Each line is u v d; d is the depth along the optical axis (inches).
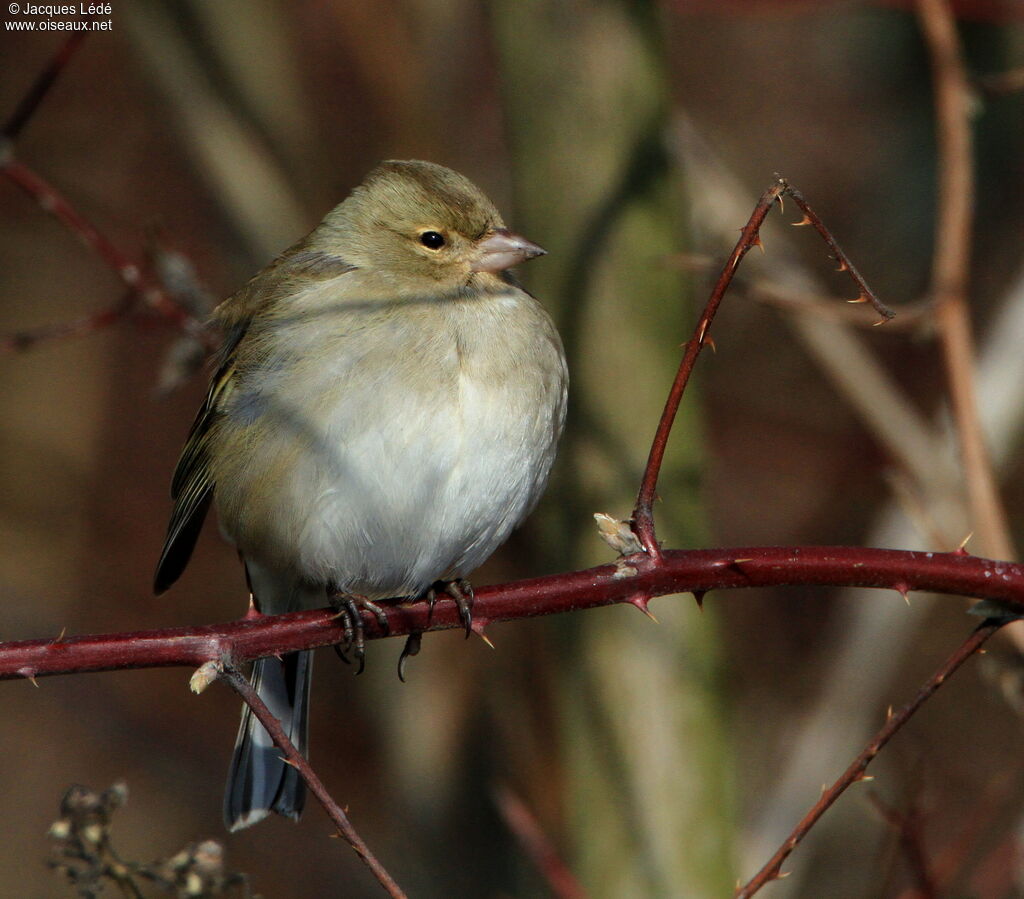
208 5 434.3
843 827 504.7
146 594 651.5
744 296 327.3
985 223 607.5
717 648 375.6
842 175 695.7
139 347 684.1
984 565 222.4
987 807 346.9
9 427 667.4
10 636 630.5
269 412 297.6
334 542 295.4
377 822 597.0
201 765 631.2
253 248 439.5
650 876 363.6
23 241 666.2
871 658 434.0
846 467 653.9
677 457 366.0
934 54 322.3
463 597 276.8
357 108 571.8
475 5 568.4
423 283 314.5
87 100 650.2
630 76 366.9
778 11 458.6
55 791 630.5
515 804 342.6
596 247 364.8
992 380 402.9
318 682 620.4
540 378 307.1
